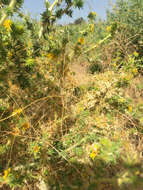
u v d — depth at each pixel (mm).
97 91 2125
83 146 1682
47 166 1566
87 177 1391
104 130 1814
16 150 1659
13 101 1764
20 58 1540
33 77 1755
